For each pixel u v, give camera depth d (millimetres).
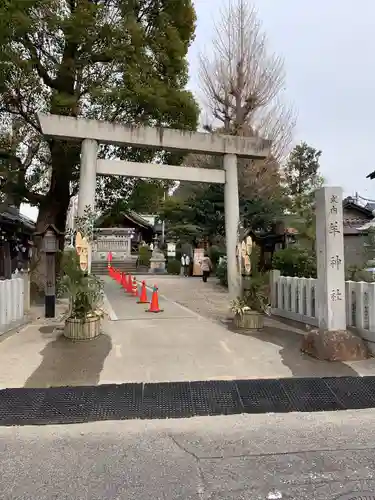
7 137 13977
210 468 3395
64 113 11484
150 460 3539
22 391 5035
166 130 9461
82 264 7703
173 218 25234
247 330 8336
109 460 3539
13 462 3510
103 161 9172
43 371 5723
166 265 31688
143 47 12109
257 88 18688
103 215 16391
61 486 3131
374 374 5699
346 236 18906
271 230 17812
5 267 17047
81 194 8898
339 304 6633
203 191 19859
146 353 6617
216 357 6449
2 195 14492
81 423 4355
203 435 4059
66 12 11344
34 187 15445
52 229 9914
